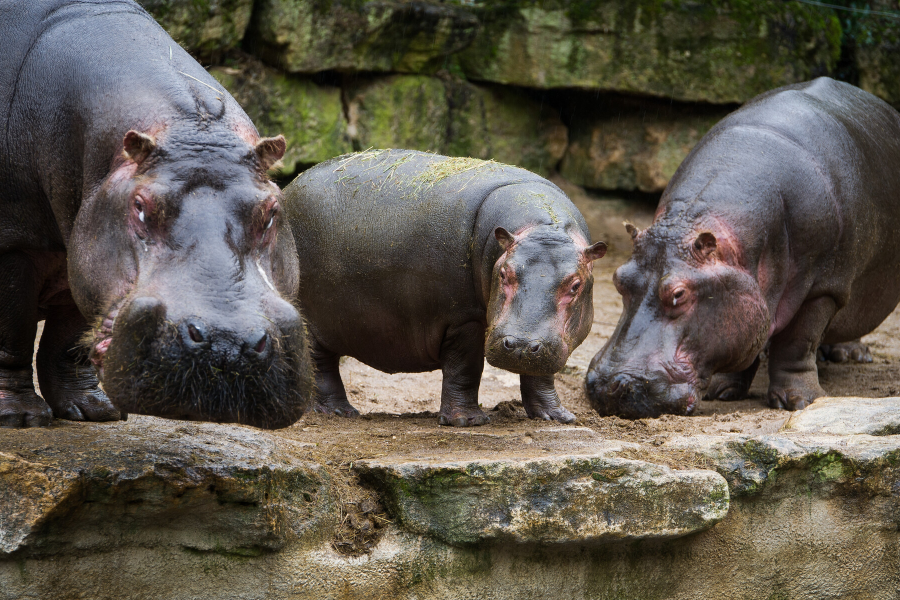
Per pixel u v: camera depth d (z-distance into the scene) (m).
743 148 12.96
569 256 9.23
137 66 7.36
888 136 14.73
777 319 12.84
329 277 10.80
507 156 25.80
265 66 21.64
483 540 7.89
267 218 6.39
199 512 7.25
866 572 9.19
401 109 23.52
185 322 5.65
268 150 6.60
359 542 7.86
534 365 8.85
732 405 13.49
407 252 10.23
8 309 8.05
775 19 24.89
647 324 11.83
